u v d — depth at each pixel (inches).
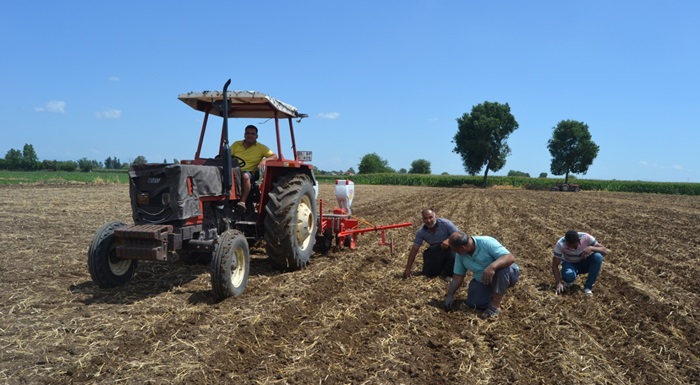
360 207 712.4
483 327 186.7
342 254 319.0
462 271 209.3
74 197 724.7
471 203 864.3
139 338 163.9
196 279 243.4
